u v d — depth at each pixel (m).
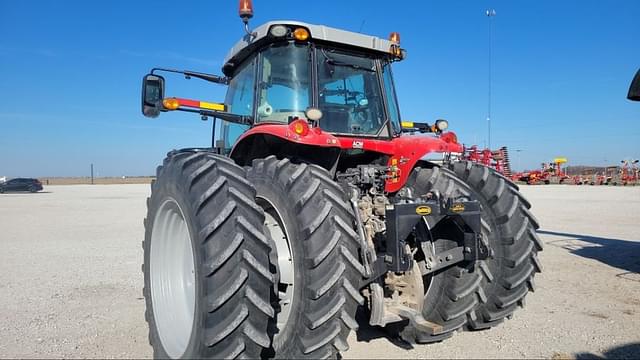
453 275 3.61
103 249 8.77
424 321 3.24
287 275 3.08
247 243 2.61
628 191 26.42
